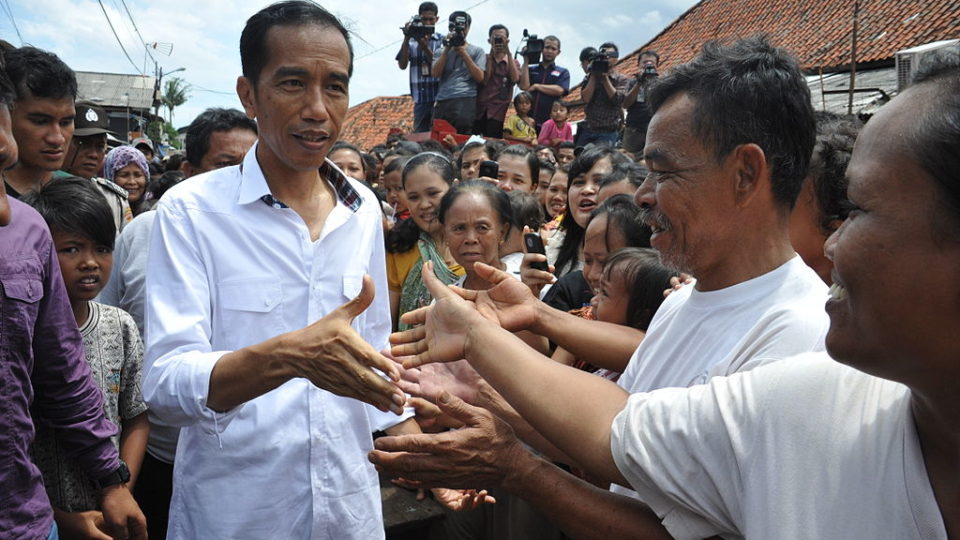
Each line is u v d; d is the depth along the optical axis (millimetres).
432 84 9078
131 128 27031
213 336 1835
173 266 1771
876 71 11812
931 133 761
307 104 1735
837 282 917
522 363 1276
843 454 966
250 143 3486
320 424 1859
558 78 9953
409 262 3770
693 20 18906
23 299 1741
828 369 1031
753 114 1305
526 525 2592
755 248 1392
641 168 3234
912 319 798
